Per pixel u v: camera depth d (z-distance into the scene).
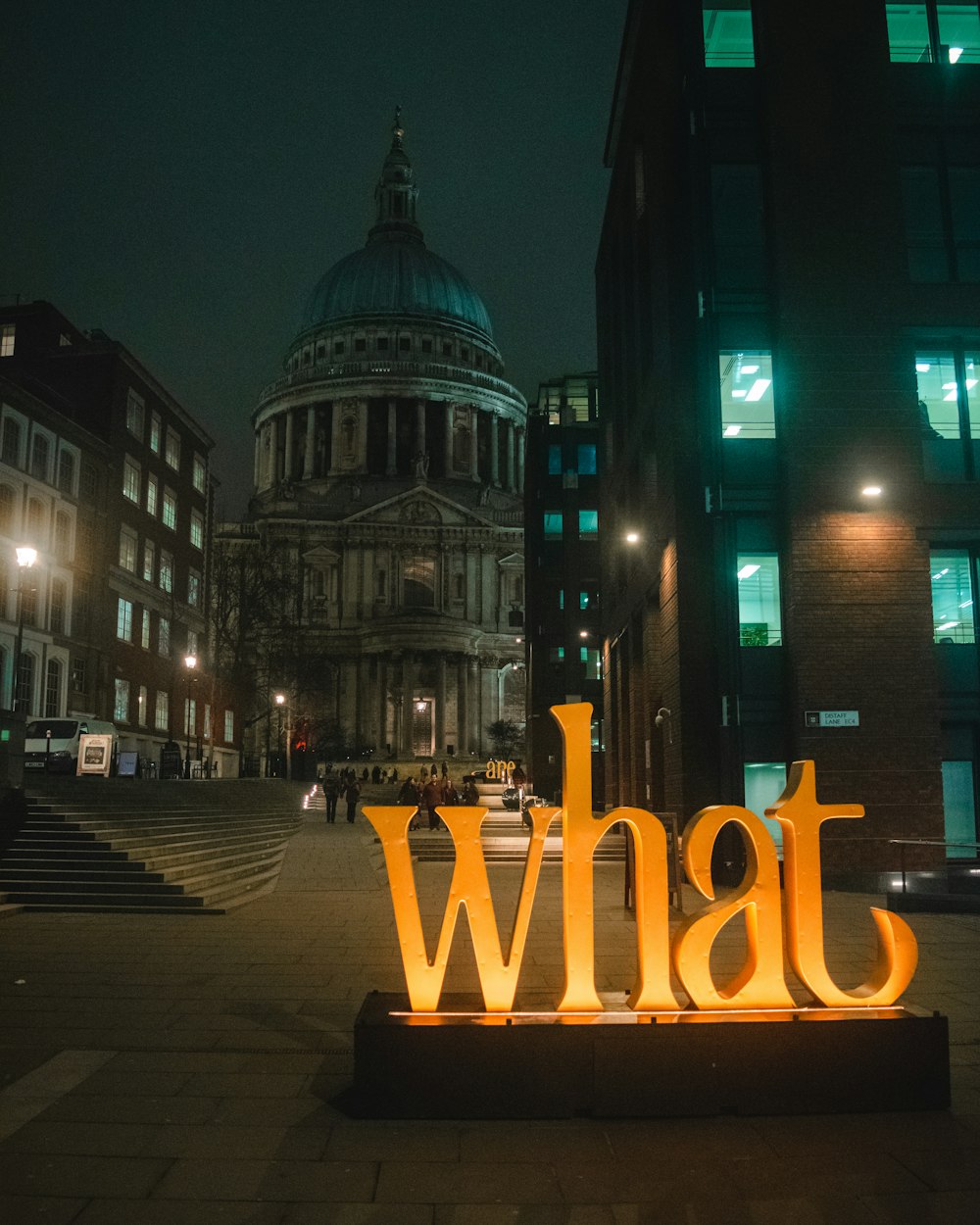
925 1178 5.71
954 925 14.78
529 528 62.69
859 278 21.53
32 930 14.36
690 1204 5.39
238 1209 5.31
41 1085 7.32
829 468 21.02
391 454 131.38
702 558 22.67
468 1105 6.58
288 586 64.75
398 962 12.08
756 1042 6.70
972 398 21.53
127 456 53.53
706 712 22.16
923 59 22.56
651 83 25.58
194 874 18.53
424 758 103.62
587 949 7.12
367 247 152.62
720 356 21.83
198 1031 8.82
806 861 7.30
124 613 53.25
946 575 21.25
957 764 20.95
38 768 35.91
